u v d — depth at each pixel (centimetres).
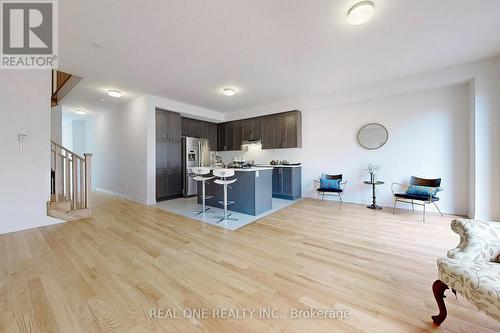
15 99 303
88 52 289
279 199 543
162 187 518
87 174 371
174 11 210
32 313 143
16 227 302
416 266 205
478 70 327
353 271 197
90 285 174
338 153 509
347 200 497
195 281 181
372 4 202
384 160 446
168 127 533
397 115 430
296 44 274
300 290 169
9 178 298
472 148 342
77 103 534
